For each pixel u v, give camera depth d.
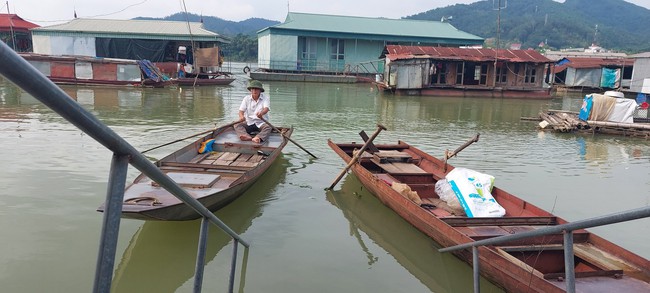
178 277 5.02
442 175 7.99
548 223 5.70
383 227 6.60
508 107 24.39
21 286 4.58
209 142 8.80
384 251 5.84
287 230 6.29
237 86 30.88
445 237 5.37
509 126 16.92
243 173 6.79
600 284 4.28
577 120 16.53
